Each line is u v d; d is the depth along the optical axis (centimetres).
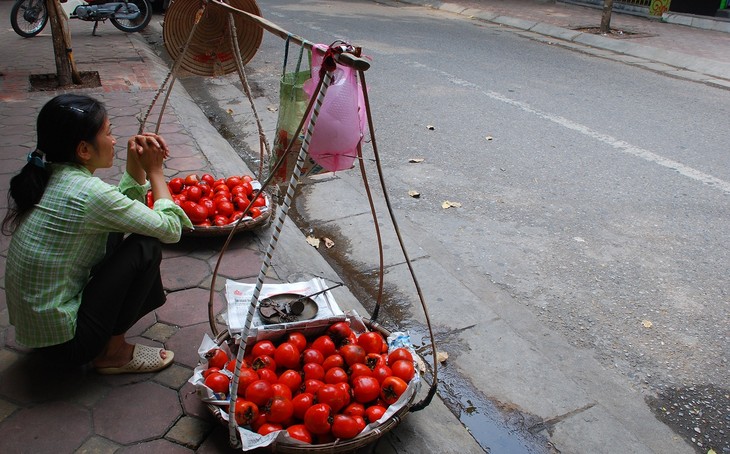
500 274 370
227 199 375
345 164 229
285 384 226
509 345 303
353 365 235
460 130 614
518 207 456
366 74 809
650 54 995
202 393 219
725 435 259
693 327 328
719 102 744
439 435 238
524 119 654
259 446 200
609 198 475
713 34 1155
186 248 354
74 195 213
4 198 397
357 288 351
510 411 262
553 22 1247
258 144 572
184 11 365
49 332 219
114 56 817
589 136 607
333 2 1506
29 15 937
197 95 720
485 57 948
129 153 243
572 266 381
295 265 352
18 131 526
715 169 535
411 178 501
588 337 317
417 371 243
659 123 655
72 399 235
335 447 203
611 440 248
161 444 217
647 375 292
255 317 261
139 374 250
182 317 290
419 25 1222
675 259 392
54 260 214
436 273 364
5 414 225
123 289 228
